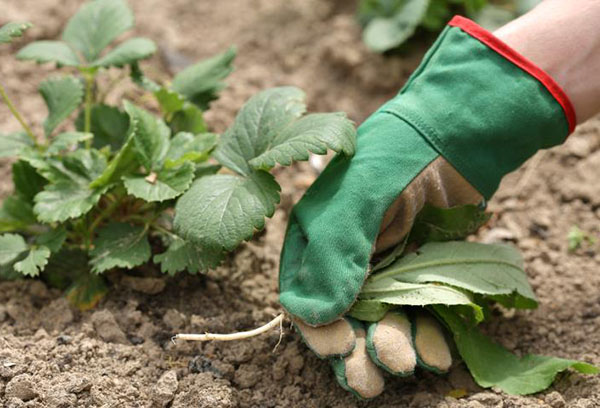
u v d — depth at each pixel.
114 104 1.59
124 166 1.36
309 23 1.74
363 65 1.67
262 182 1.30
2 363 1.30
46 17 1.68
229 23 1.74
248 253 1.43
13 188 1.49
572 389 1.31
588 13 1.29
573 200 1.51
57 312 1.36
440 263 1.30
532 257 1.45
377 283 1.28
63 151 1.46
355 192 1.27
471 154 1.29
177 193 1.33
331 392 1.31
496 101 1.28
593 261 1.44
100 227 1.43
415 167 1.27
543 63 1.29
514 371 1.32
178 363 1.33
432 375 1.33
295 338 1.35
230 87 1.64
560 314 1.39
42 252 1.34
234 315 1.37
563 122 1.30
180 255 1.34
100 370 1.31
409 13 1.63
